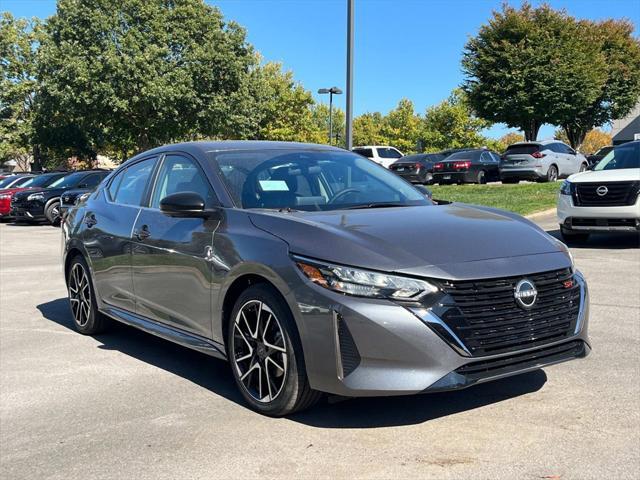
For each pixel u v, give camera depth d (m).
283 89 52.91
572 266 3.89
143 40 33.00
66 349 5.54
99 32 32.81
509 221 4.18
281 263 3.61
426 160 26.89
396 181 5.17
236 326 3.98
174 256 4.51
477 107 35.78
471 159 25.73
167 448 3.46
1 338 5.94
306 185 4.64
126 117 35.03
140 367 4.98
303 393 3.62
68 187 20.33
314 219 3.89
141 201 5.26
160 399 4.23
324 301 3.39
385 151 30.45
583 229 10.52
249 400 3.93
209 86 35.06
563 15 34.34
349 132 16.03
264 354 3.81
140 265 4.94
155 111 34.53
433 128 60.34
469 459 3.19
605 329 5.59
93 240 5.64
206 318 4.25
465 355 3.32
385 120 75.31
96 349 5.53
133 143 41.25
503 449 3.29
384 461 3.19
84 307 5.99
